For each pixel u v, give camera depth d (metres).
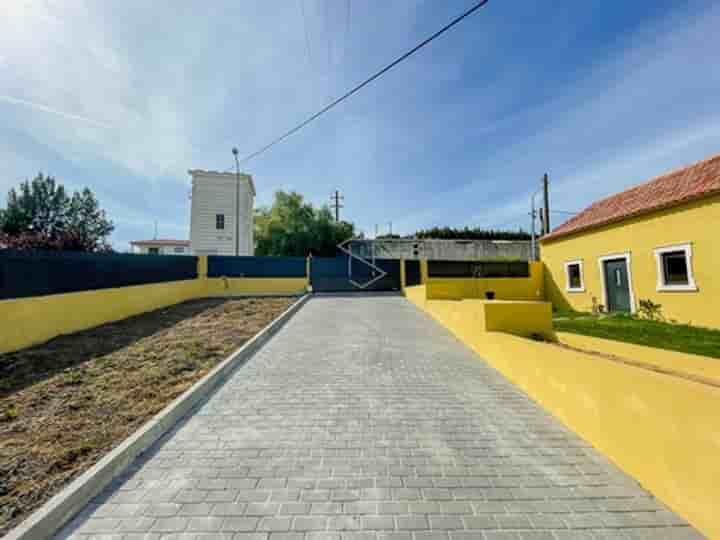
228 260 14.29
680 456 1.96
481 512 1.99
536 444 2.78
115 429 2.87
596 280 11.53
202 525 1.89
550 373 3.41
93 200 20.39
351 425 3.11
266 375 4.50
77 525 1.90
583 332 7.68
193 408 3.48
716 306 7.73
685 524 1.89
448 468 2.43
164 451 2.67
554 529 1.86
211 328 7.00
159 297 9.84
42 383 3.89
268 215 25.59
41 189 18.28
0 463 2.35
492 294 14.74
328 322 8.28
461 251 21.34
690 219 8.33
